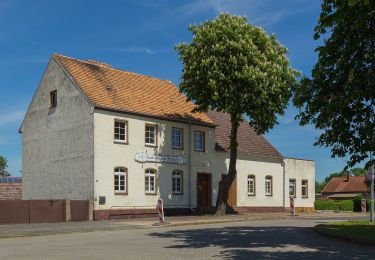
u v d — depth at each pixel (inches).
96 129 1270.9
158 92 1540.4
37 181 1418.6
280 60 1344.7
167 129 1443.2
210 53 1298.0
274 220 1259.2
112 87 1400.1
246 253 570.3
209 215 1414.9
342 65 645.9
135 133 1355.8
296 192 1929.1
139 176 1352.1
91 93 1315.2
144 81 1549.0
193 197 1501.0
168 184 1429.6
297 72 1348.4
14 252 589.3
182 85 1343.5
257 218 1268.5
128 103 1368.1
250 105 1301.7
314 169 2032.5
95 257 535.5
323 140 697.6
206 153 1558.8
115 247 629.9
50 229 956.6
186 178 1485.0
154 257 535.8
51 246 650.2
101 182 1267.2
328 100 670.5
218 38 1298.0
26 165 1460.4
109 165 1288.1
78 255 552.7
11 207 1125.7
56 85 1392.7
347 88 645.9
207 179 1563.7
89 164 1269.7
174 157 1453.0
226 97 1275.8
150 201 1371.8
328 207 2199.8
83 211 1229.1
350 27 624.4
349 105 659.4
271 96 1307.8
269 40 1350.9
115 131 1317.7
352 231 792.9
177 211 1445.6
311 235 789.9
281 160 1865.2
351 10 513.3
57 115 1376.7
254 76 1251.8
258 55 1302.9
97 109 1278.3
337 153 703.7
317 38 655.1
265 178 1792.6
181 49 1344.7
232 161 1411.2
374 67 639.1
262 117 1317.7
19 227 1016.2
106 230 971.9
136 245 652.7
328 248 618.5
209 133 1579.7
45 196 1390.3
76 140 1311.5
